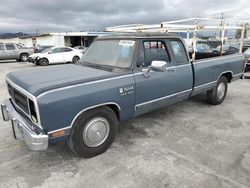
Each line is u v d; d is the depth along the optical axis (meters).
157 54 3.91
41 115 2.62
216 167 3.04
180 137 3.96
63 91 2.76
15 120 3.13
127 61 3.55
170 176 2.86
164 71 3.57
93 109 3.12
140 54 3.61
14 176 2.90
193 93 4.79
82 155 3.21
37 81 2.99
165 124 4.54
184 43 4.40
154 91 3.83
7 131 4.25
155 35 3.86
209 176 2.85
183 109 5.45
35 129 2.83
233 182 2.73
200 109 5.46
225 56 5.61
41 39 39.09
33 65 16.86
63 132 2.86
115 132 3.51
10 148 3.61
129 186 2.69
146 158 3.28
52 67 4.02
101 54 4.04
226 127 4.39
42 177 2.88
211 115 5.05
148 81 3.68
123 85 3.33
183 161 3.19
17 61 19.97
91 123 3.15
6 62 19.36
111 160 3.24
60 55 17.16
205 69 4.87
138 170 3.00
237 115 5.05
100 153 3.38
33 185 2.72
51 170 3.02
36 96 2.59
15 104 3.41
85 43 37.31
